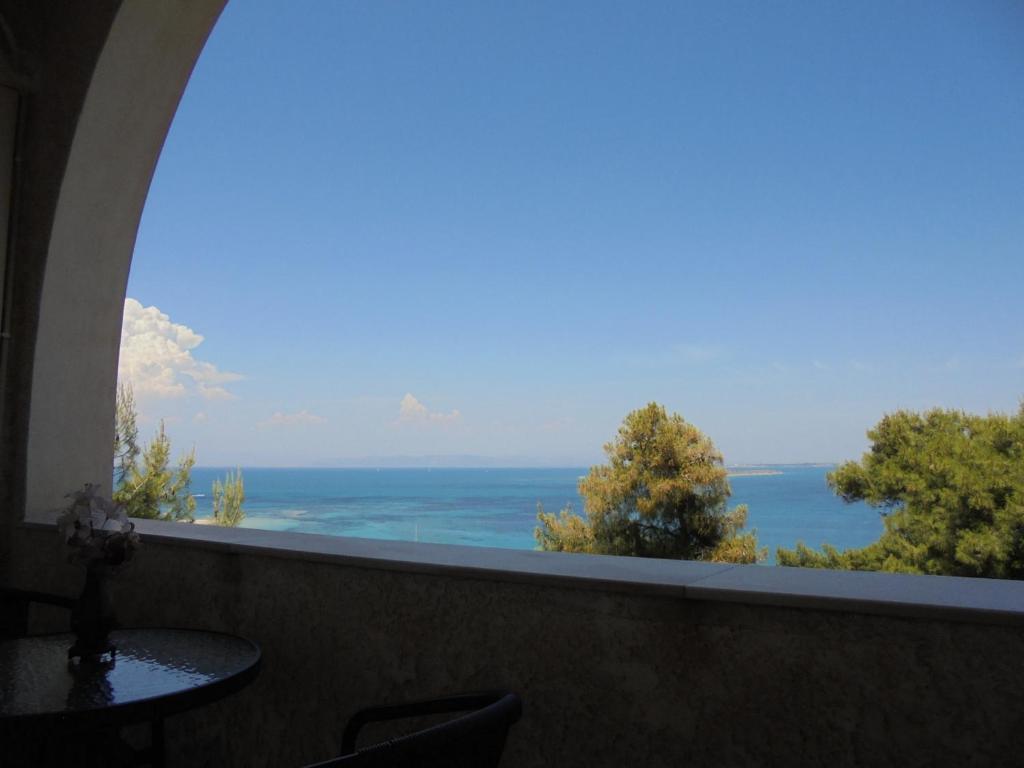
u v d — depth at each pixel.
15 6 3.39
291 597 1.99
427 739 1.01
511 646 1.59
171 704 1.46
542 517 11.43
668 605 1.41
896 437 9.87
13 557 3.19
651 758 1.41
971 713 1.15
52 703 1.42
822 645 1.27
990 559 8.99
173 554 2.30
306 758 1.92
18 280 3.44
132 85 3.38
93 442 3.55
